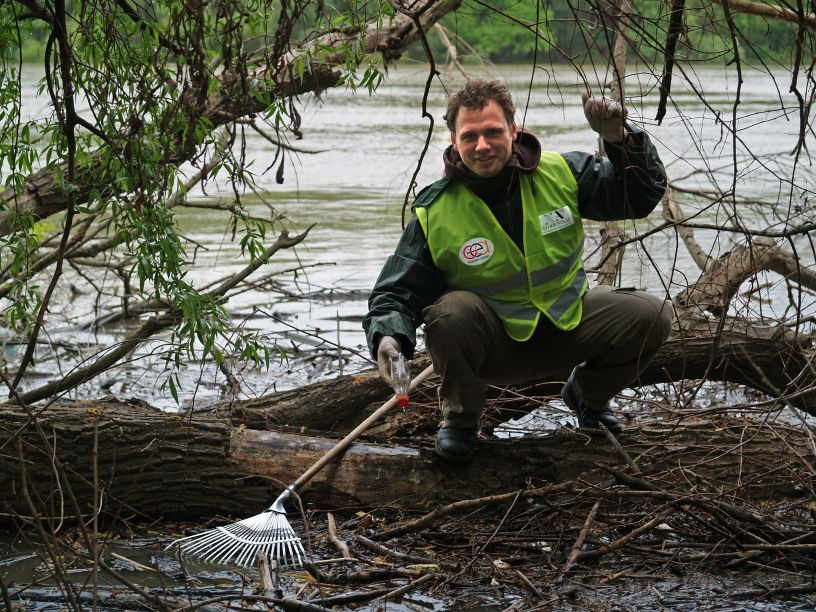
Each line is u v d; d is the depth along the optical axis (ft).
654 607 11.23
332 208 44.09
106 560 12.80
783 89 88.22
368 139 67.82
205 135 12.91
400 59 18.33
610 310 13.17
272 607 11.35
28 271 14.01
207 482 14.03
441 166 54.34
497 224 12.81
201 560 12.85
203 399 20.56
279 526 13.25
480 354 13.10
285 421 16.47
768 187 41.65
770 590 11.55
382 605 11.37
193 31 11.94
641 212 13.09
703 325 17.34
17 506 13.65
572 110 79.56
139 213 12.35
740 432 14.82
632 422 16.66
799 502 13.97
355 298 29.37
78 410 14.21
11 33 12.76
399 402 12.10
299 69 13.04
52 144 12.98
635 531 12.34
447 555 12.73
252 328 26.09
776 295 27.58
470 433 13.88
